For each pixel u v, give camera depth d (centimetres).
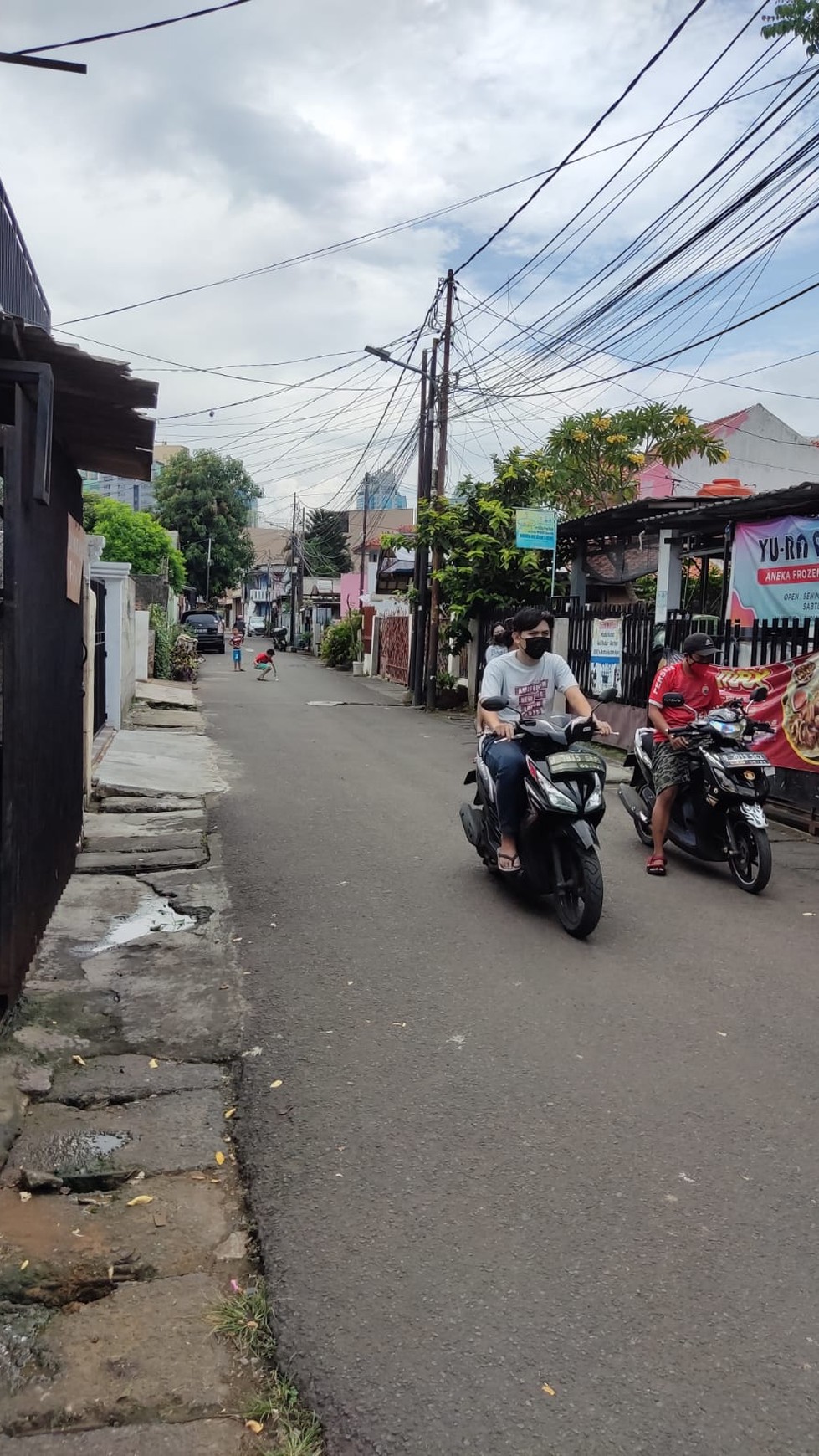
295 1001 473
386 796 1013
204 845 777
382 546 2325
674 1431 227
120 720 1466
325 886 670
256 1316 264
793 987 504
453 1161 337
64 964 512
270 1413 232
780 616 1041
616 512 1329
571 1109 374
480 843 689
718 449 2047
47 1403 234
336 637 3653
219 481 5272
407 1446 223
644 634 1375
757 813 664
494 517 1916
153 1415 232
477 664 2053
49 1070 398
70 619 631
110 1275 279
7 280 724
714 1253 291
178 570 4447
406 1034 437
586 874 555
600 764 563
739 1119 369
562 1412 232
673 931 591
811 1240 298
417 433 2284
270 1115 366
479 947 553
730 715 696
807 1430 228
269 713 1878
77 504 655
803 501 1028
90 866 703
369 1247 290
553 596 1736
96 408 502
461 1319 261
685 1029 448
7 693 412
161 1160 337
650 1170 334
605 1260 286
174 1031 438
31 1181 321
